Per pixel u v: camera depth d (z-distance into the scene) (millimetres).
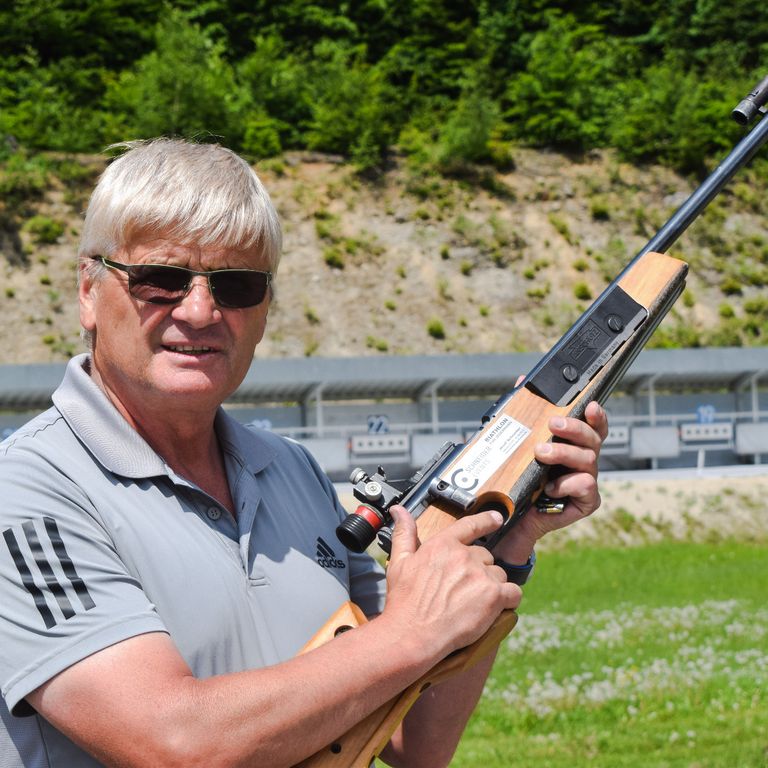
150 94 46094
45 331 37219
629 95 50438
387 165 45875
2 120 43844
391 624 1790
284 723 1679
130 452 2006
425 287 41375
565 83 48906
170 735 1646
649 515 20516
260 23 53812
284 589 2115
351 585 2426
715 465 26969
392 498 2027
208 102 45938
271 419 26703
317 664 1727
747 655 9539
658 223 45406
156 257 2006
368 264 41812
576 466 2113
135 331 2031
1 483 1866
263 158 45844
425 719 2281
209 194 2018
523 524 2180
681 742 6727
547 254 43469
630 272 2340
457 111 48688
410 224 43562
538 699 7969
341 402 27703
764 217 46125
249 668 1994
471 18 54438
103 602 1781
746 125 2455
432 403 26031
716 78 50688
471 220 43969
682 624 11633
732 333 41156
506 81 51250
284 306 39625
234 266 2049
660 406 28672
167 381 2033
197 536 2025
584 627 11578
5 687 1736
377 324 39844
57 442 1970
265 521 2191
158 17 52406
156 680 1693
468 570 1845
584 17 55375
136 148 2098
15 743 1838
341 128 46344
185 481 2051
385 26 54625
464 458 2092
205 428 2174
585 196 45875
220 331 2064
